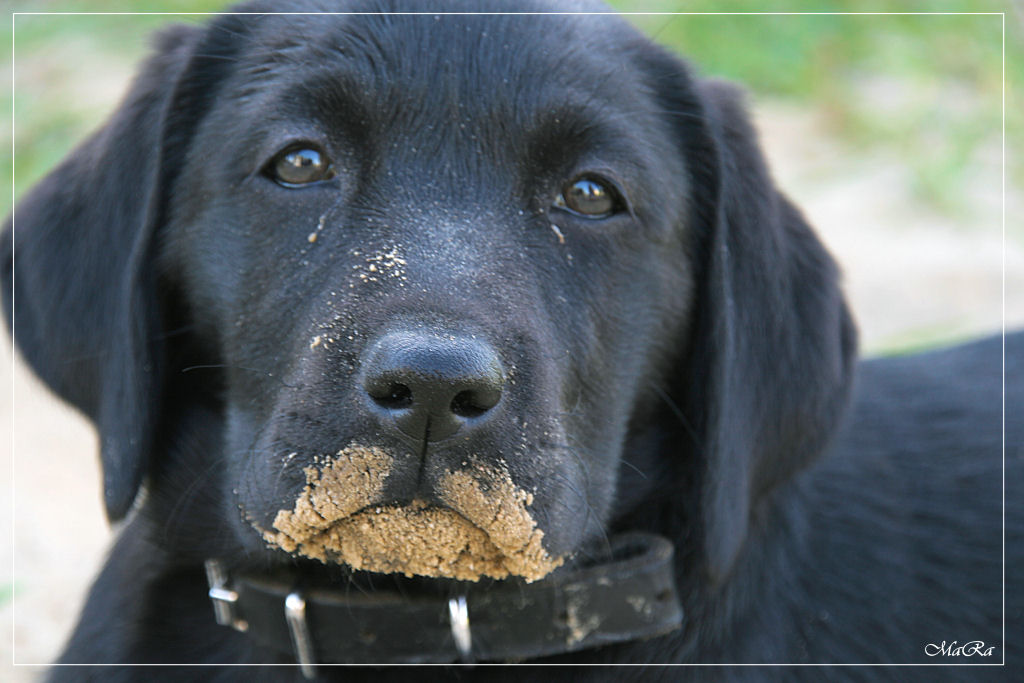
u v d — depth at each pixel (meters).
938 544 3.03
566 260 2.49
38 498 4.41
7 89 7.10
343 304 2.24
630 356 2.63
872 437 3.18
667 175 2.70
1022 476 3.18
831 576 2.89
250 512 2.36
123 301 2.59
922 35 7.64
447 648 2.53
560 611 2.50
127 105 2.74
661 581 2.56
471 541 2.20
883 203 6.48
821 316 2.86
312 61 2.51
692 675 2.64
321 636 2.56
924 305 5.53
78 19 7.66
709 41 7.42
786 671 2.74
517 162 2.47
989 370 3.52
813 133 7.18
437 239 2.32
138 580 2.82
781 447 2.79
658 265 2.67
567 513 2.34
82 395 2.72
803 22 7.55
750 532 2.78
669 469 2.79
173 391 2.72
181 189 2.66
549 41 2.58
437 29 2.53
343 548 2.23
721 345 2.67
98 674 2.77
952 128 6.98
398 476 2.12
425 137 2.44
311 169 2.47
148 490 2.75
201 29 2.80
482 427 2.11
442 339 2.07
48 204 2.82
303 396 2.22
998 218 6.32
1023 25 7.98
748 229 2.78
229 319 2.53
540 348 2.28
